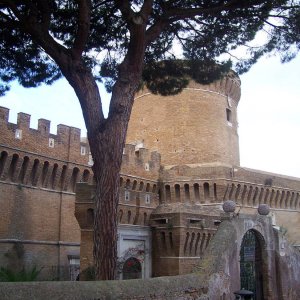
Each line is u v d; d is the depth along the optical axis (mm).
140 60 14703
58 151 41438
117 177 13656
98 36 17797
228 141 53375
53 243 40094
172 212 29469
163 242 29594
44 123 40562
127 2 14719
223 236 22078
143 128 53281
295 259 28500
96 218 13273
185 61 19109
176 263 28641
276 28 17344
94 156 13836
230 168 48500
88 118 14039
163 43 18812
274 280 26219
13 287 10859
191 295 16938
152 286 14758
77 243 41906
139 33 14375
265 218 26516
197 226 29969
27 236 38094
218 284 19500
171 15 15602
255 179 50844
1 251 36031
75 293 11875
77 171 42812
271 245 26500
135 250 28891
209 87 52719
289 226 54250
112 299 12773
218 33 17922
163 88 19734
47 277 34281
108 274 13008
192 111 51562
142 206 30984
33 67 18469
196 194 47875
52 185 41125
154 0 16047
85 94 14109
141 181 47250
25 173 38719
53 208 40719
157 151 50875
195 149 50531
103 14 16969
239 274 23062
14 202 37594
